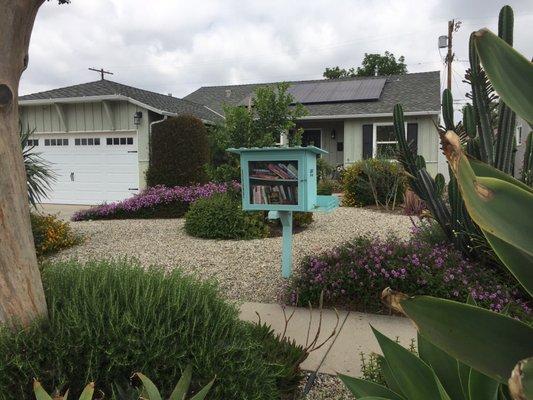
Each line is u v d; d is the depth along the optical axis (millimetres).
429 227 6023
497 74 957
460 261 4625
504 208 900
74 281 2602
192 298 2527
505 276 4516
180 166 12570
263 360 2645
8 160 2186
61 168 15281
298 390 2936
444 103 4586
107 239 8172
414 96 17297
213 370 2262
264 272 5656
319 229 8641
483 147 4375
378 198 12148
